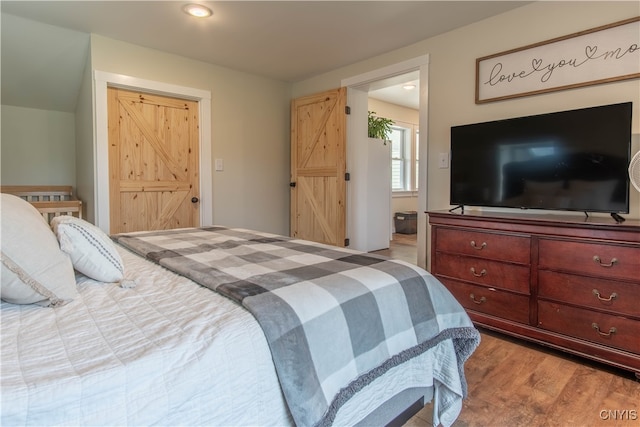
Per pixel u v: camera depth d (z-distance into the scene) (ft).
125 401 2.29
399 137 22.20
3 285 3.14
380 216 16.62
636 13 7.07
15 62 10.17
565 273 6.66
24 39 9.49
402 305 4.22
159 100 11.64
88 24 9.36
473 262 7.98
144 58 10.91
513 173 8.14
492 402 5.51
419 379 4.50
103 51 10.18
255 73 13.50
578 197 7.22
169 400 2.43
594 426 4.97
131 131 11.12
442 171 10.18
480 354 7.06
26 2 8.23
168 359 2.54
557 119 7.45
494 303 7.68
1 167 12.06
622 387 5.91
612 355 6.19
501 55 8.86
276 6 8.48
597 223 6.27
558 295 6.77
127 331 2.87
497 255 7.59
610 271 6.16
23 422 2.00
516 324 7.35
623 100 7.22
